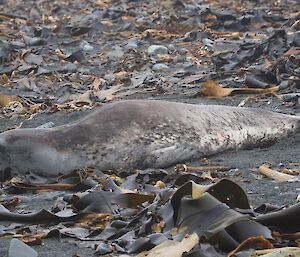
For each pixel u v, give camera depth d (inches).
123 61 2027.6
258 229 690.8
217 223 706.2
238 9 2896.2
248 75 1637.6
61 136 1031.6
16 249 709.3
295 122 1171.9
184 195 754.2
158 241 708.7
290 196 873.5
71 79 1894.7
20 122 1423.5
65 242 757.3
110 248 715.4
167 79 1791.3
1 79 1875.0
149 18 2849.4
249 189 916.0
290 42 1918.1
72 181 999.0
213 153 1095.0
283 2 3011.8
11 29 2893.7
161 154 1058.1
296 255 645.3
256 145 1133.7
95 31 2662.4
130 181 961.5
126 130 1047.0
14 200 914.7
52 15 3284.9
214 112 1122.7
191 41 2340.1
